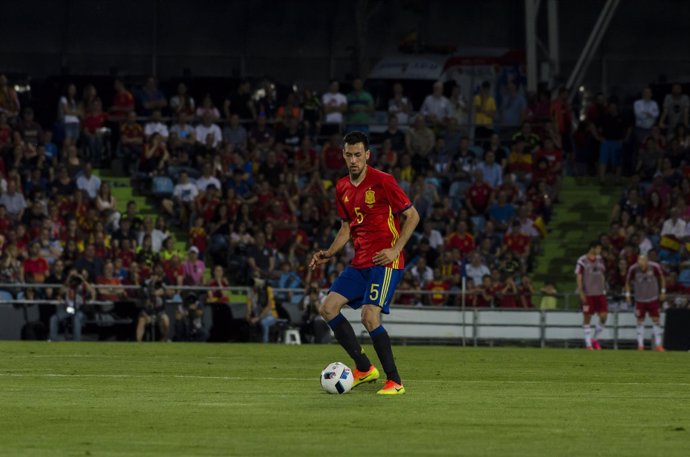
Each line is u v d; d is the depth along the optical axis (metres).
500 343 78.75
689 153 92.88
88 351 52.94
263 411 24.83
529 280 81.62
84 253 74.94
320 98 111.00
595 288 76.31
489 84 99.38
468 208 88.88
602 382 36.78
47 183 84.75
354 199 29.56
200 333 72.81
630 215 88.75
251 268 79.50
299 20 114.94
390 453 18.45
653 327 75.19
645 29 116.62
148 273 75.88
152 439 20.03
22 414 23.95
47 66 111.31
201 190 86.69
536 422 23.30
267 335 73.62
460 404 27.03
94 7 112.06
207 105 93.25
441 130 95.75
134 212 81.81
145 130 92.94
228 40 114.19
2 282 73.06
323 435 20.73
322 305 29.91
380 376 36.91
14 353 49.78
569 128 98.88
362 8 112.94
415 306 77.81
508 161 95.12
